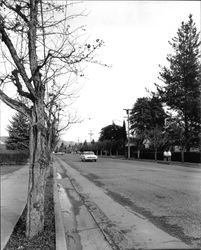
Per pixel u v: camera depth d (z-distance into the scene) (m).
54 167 33.97
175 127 49.91
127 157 70.38
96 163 44.91
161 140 53.94
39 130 6.50
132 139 74.31
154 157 57.97
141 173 25.75
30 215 6.63
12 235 6.75
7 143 37.84
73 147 181.12
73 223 9.27
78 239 7.70
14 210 9.05
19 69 6.25
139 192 14.96
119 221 9.40
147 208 11.12
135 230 8.35
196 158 43.62
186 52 50.16
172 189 15.71
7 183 15.84
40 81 6.49
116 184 18.53
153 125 70.19
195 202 11.96
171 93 50.66
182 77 50.16
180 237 7.55
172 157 49.94
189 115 49.91
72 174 26.09
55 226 7.38
